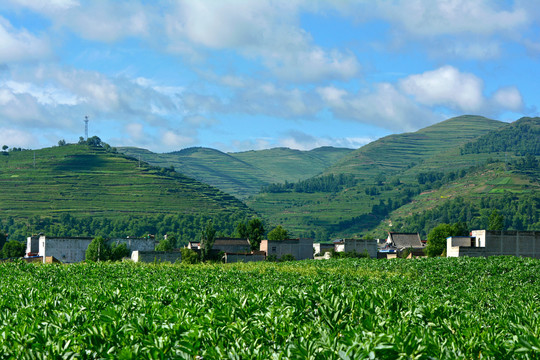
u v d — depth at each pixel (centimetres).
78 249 12256
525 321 2233
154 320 2145
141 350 1692
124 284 4028
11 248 14775
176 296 2898
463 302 3559
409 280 5453
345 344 1639
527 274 5631
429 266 6438
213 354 1670
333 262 7675
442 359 1622
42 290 3428
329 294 2455
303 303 2425
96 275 4991
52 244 12019
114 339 1869
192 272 5450
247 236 12875
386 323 2056
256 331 1883
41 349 1748
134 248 12788
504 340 1856
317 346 1598
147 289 3400
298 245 11181
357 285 4762
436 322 2183
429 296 3772
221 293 3241
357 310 2312
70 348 1784
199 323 2066
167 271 5500
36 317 2233
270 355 1655
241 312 2262
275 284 4406
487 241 7994
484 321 2469
